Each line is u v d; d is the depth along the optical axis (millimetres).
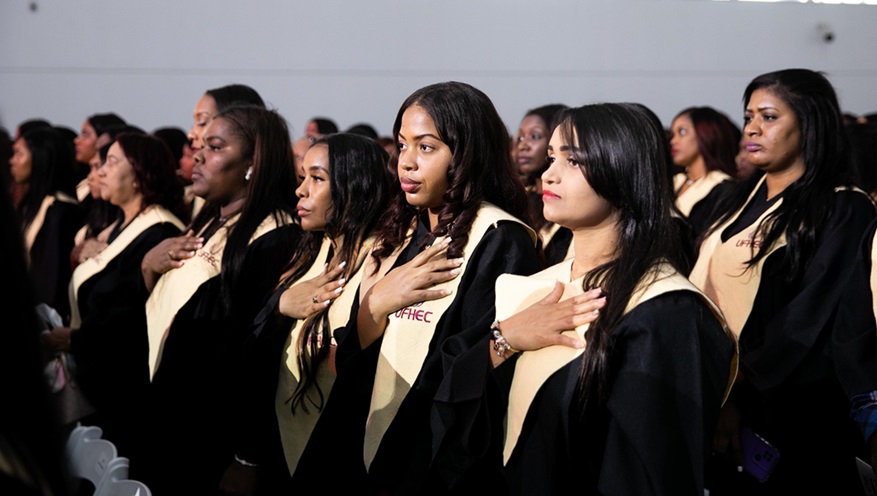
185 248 3221
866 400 2396
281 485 2854
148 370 3439
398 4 7383
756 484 2830
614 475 1683
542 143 3600
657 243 1829
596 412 1790
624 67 7297
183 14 7445
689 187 4289
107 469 2445
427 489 2281
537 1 7309
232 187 3225
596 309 1810
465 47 7391
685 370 1710
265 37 7438
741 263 2863
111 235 3889
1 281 749
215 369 3104
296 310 2625
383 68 7430
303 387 2592
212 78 7488
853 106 7219
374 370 2391
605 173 1823
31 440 757
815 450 2764
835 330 2502
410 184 2289
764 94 2873
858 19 7172
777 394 2754
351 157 2648
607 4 7250
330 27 7414
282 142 3178
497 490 2133
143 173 3754
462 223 2248
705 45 7238
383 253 2480
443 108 2260
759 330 2809
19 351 755
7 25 7434
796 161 2869
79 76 7500
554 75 7336
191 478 3436
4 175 770
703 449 1680
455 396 2002
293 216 3146
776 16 7195
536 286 2014
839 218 2734
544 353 1896
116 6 7453
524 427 1916
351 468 2584
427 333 2246
